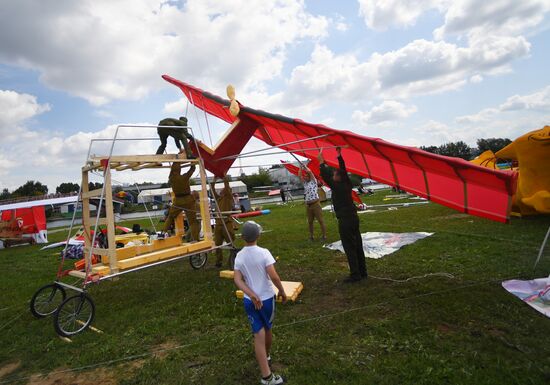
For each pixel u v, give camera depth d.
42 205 17.14
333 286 5.44
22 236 16.81
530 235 7.59
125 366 3.49
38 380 3.39
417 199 21.30
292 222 14.35
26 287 7.21
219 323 4.32
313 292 5.24
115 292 6.25
